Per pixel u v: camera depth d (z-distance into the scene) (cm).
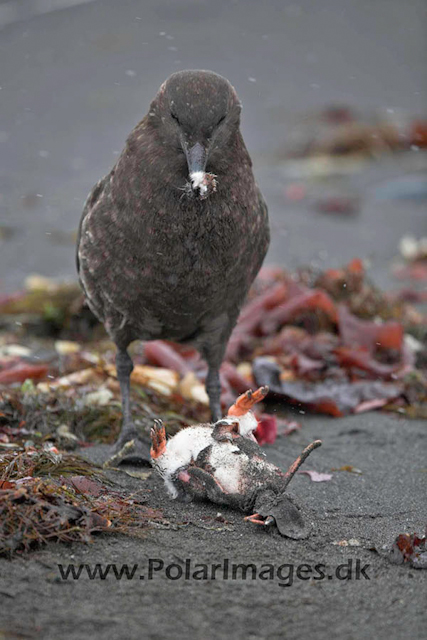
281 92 3344
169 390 1193
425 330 1517
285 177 2672
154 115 935
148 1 4478
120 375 1069
